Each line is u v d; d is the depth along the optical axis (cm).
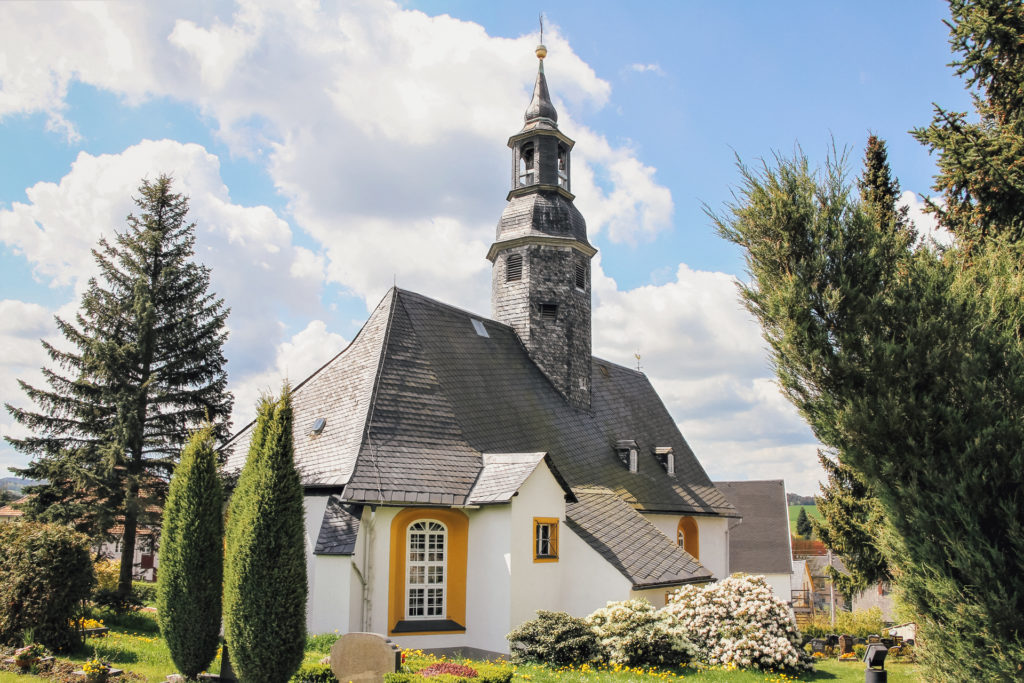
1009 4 1700
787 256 1434
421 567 2170
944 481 1254
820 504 3088
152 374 2672
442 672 1505
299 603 1390
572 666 1872
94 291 2741
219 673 1528
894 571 1352
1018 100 1783
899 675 2061
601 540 2341
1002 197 1758
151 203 2859
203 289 2872
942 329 1305
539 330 3155
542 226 3219
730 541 5491
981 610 1193
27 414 2598
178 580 1499
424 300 2827
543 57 3400
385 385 2358
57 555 1644
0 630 1580
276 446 1424
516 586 2103
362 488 2048
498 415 2684
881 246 1402
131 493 2495
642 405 3934
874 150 2919
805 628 4516
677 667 1930
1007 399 1271
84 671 1401
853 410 1305
